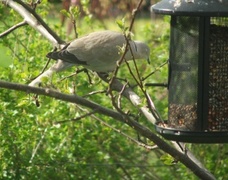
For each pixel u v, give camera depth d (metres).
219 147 13.61
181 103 10.40
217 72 10.25
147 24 15.58
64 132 12.72
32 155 12.08
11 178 12.38
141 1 8.82
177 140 10.16
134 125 9.52
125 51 8.96
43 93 9.30
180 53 10.38
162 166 13.77
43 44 13.57
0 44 14.12
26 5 11.40
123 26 8.86
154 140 9.57
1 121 12.30
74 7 11.50
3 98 12.47
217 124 10.28
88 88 13.51
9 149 12.39
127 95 10.51
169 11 9.79
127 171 14.12
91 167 13.11
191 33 10.22
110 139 13.57
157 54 15.00
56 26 14.16
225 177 13.27
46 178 12.65
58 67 11.97
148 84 10.70
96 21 19.80
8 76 12.70
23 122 12.44
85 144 13.01
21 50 13.46
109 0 18.75
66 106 12.61
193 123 10.26
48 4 14.39
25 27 13.66
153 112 10.00
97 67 12.27
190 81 10.30
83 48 12.13
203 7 9.71
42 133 12.54
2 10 13.89
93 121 13.36
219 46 10.23
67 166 12.76
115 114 9.62
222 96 10.28
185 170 13.41
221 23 10.24
